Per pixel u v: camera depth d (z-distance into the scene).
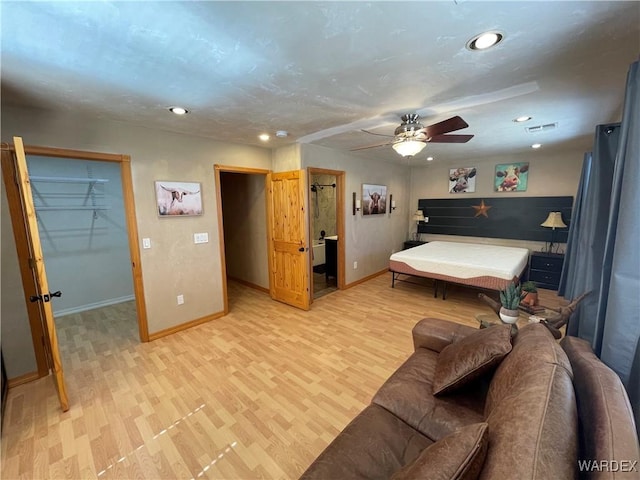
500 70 1.83
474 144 4.25
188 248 3.43
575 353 1.36
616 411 0.91
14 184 2.33
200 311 3.60
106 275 4.34
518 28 1.38
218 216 3.68
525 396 1.01
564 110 2.63
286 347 3.00
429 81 1.97
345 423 1.97
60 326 3.59
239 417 2.04
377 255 5.78
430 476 0.79
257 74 1.81
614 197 1.44
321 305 4.21
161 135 3.11
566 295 3.88
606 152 1.92
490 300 2.18
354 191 4.99
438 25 1.34
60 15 1.21
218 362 2.73
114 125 2.79
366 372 2.55
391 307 4.10
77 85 1.94
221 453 1.75
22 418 2.04
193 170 3.41
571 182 4.95
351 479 1.10
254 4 1.17
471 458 0.82
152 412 2.09
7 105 2.27
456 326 2.06
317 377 2.48
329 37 1.42
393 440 1.29
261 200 4.62
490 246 5.29
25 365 2.46
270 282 4.50
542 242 5.27
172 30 1.34
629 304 1.25
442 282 5.27
